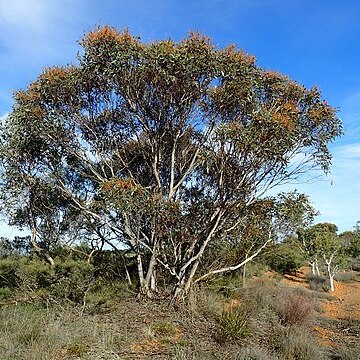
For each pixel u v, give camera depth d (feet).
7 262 39.86
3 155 40.70
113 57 34.17
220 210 36.78
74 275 36.09
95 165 41.32
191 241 37.45
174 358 23.86
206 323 31.63
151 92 36.35
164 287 38.81
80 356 23.34
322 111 36.94
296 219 38.19
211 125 36.52
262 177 37.73
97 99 38.29
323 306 51.29
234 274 50.60
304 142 37.55
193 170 40.40
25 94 37.55
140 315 32.89
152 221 35.83
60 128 38.22
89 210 40.60
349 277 81.20
